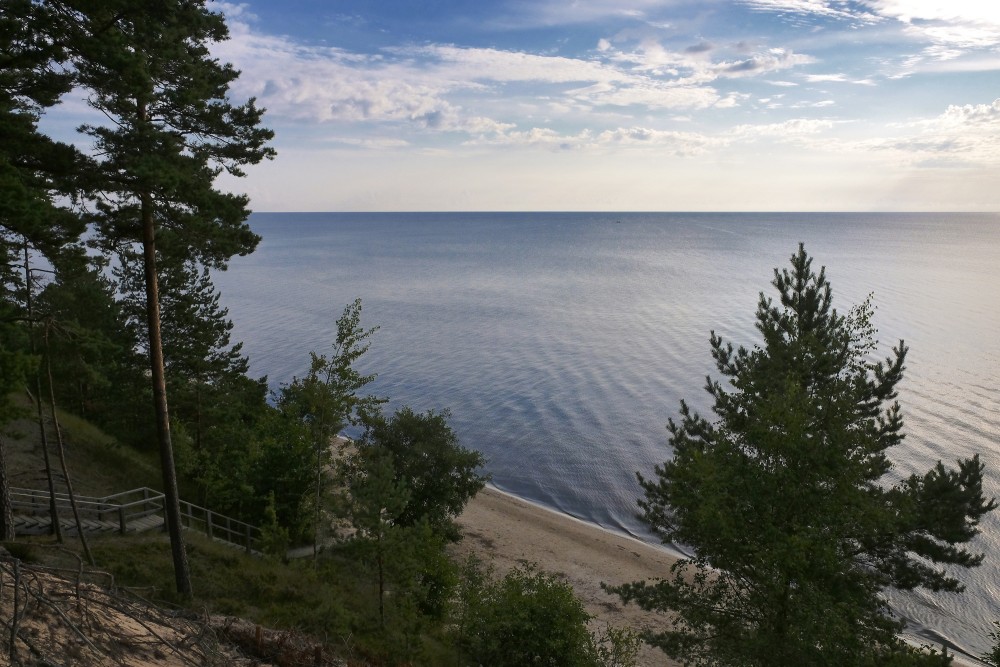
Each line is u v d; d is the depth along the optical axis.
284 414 29.73
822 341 19.38
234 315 113.69
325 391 24.12
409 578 19.83
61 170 12.82
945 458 45.88
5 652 6.63
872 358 71.50
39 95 13.04
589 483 48.16
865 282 140.75
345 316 24.72
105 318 30.41
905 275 155.00
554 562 36.16
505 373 75.56
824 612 12.63
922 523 17.72
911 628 29.97
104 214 14.18
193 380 33.25
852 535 14.41
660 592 17.31
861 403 20.30
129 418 31.33
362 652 15.77
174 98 14.16
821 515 13.77
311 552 25.83
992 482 41.75
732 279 162.50
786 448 14.18
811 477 14.02
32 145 12.52
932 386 62.34
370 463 23.14
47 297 25.62
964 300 113.75
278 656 10.95
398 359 82.62
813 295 21.06
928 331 86.62
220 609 15.65
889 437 19.95
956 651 28.34
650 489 21.95
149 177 12.68
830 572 13.80
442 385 71.31
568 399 65.50
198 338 32.56
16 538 16.75
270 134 15.51
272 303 128.88
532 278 174.00
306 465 26.70
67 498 20.09
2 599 7.52
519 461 51.84
